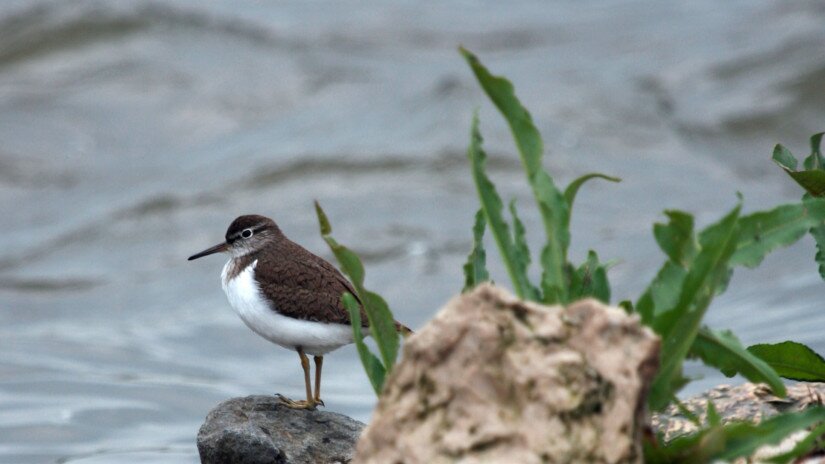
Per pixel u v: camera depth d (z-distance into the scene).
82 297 17.91
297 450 7.21
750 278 16.61
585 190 21.19
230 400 7.75
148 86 25.48
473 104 23.89
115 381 13.98
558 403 4.44
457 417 4.50
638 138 23.45
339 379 14.07
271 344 15.75
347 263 5.77
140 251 19.41
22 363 14.67
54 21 27.06
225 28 27.91
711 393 7.16
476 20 30.39
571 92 25.11
